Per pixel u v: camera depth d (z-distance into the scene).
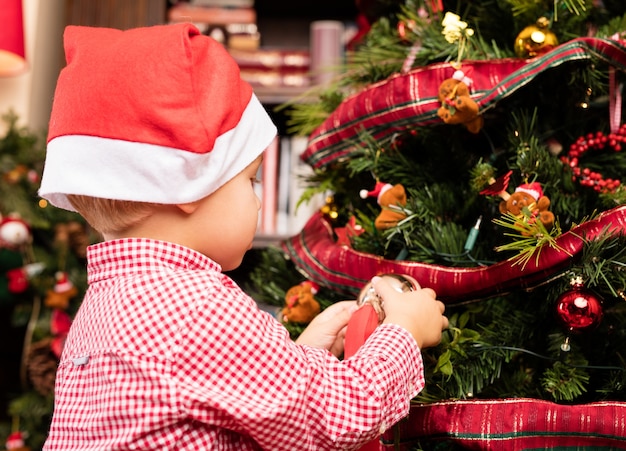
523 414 0.76
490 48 0.88
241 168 0.77
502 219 0.80
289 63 1.90
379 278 0.82
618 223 0.74
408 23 0.94
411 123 0.84
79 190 0.74
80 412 0.75
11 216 1.58
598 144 0.84
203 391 0.70
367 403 0.71
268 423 0.69
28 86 1.88
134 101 0.73
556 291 0.79
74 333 0.81
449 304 0.84
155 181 0.73
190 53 0.74
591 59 0.78
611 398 0.81
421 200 0.88
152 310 0.73
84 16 1.96
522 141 0.83
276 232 1.87
